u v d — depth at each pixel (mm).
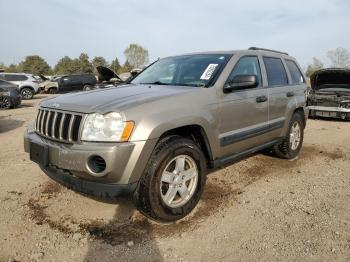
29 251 3051
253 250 3072
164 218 3482
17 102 15312
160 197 3398
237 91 4344
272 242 3199
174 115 3457
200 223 3568
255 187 4605
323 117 12133
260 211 3854
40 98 22781
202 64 4508
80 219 3637
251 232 3387
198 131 3848
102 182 3170
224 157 4293
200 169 3789
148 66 5418
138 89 3988
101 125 3156
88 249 3092
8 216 3688
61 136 3367
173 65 4809
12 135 8359
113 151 3047
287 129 5590
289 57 6094
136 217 3688
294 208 3934
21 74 21906
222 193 4367
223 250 3080
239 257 2971
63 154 3236
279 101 5270
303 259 2930
